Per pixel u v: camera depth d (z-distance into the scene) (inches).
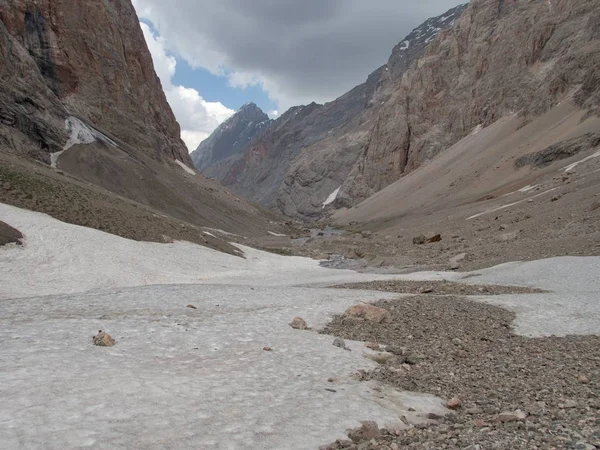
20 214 1615.4
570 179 2965.1
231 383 402.3
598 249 1294.3
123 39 6614.2
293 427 315.6
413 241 2741.1
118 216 2041.1
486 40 7731.3
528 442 288.8
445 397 421.4
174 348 519.8
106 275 1430.9
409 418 359.3
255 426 310.5
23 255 1370.6
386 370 505.0
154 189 4217.5
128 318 645.3
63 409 298.8
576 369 484.7
